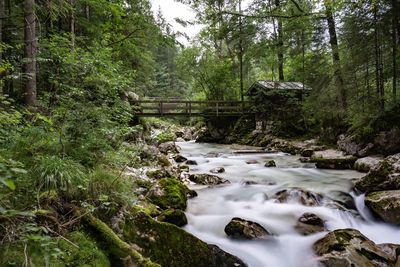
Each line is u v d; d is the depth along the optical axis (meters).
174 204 5.36
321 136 14.55
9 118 4.11
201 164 11.31
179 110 19.14
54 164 3.56
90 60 5.39
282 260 4.29
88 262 2.72
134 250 3.13
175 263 3.52
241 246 4.49
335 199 6.45
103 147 5.27
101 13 11.66
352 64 11.52
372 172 6.64
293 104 18.27
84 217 3.23
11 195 2.87
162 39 11.98
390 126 9.77
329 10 12.81
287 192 6.62
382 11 10.04
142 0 12.73
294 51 18.06
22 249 2.31
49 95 5.27
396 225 5.09
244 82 25.91
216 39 21.91
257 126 20.59
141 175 6.21
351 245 3.96
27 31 6.51
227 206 6.16
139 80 20.62
